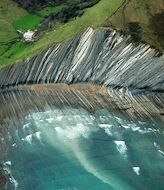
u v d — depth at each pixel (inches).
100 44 4052.7
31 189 3058.6
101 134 3553.2
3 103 3937.0
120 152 3390.7
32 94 4018.2
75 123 3659.0
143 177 3179.1
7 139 3508.9
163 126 3644.2
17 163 3275.1
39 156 3344.0
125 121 3678.6
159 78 3912.4
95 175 3189.0
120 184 3120.1
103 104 3848.4
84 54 4082.2
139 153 3383.4
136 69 3946.9
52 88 4052.7
